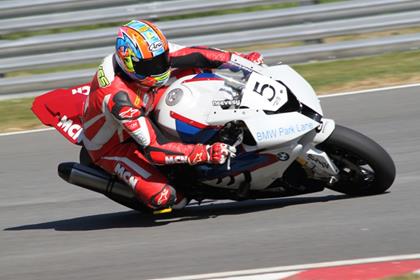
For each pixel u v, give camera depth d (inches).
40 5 1424.7
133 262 713.6
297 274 631.8
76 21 1430.9
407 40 1437.0
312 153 774.5
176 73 826.2
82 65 1560.0
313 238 720.3
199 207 908.0
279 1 1446.9
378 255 659.4
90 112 816.9
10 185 1061.1
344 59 1496.1
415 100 1215.6
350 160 802.2
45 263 745.6
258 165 786.8
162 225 832.9
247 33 1446.9
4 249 813.2
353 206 802.8
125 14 1435.8
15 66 1430.9
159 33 778.2
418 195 820.0
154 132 780.0
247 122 761.6
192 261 695.7
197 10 1444.4
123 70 779.4
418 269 616.1
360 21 1446.9
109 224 865.5
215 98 777.6
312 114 776.3
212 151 759.7
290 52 1439.5
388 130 1099.9
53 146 1206.9
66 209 951.6
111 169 826.2
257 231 761.6
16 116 1369.3
